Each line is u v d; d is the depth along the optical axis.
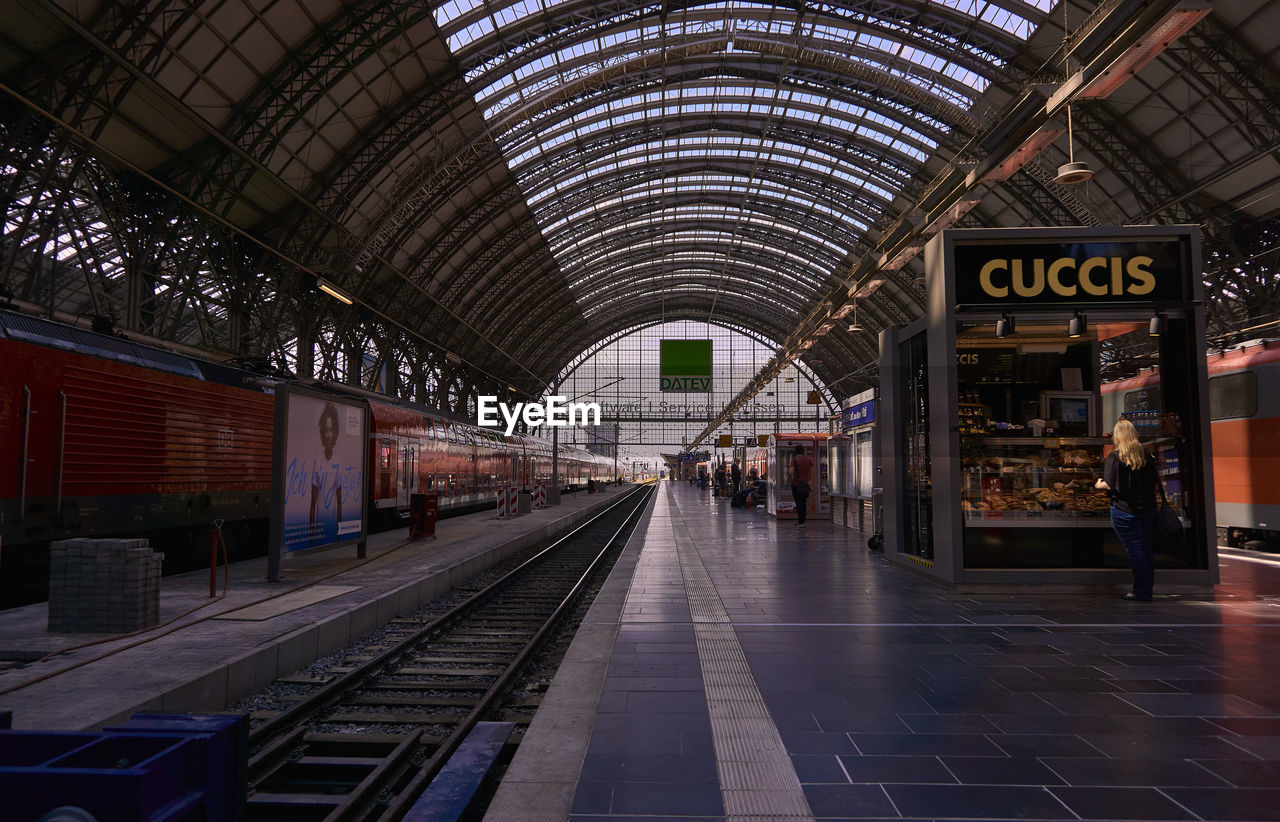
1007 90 22.34
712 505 31.73
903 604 7.02
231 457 11.84
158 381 10.02
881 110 26.62
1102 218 25.11
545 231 41.03
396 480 20.08
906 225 21.86
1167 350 7.88
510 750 4.12
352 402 10.99
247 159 19.67
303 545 9.56
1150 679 4.40
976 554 7.78
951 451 7.69
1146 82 20.95
